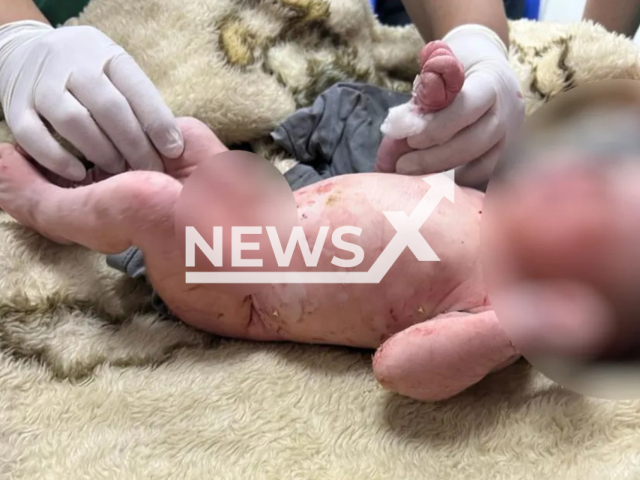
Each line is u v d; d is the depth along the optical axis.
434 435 0.65
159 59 1.02
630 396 0.53
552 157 0.50
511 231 0.52
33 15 0.98
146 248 0.71
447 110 0.75
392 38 1.22
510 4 1.71
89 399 0.69
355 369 0.73
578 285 0.49
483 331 0.61
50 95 0.80
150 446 0.64
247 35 1.08
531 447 0.62
